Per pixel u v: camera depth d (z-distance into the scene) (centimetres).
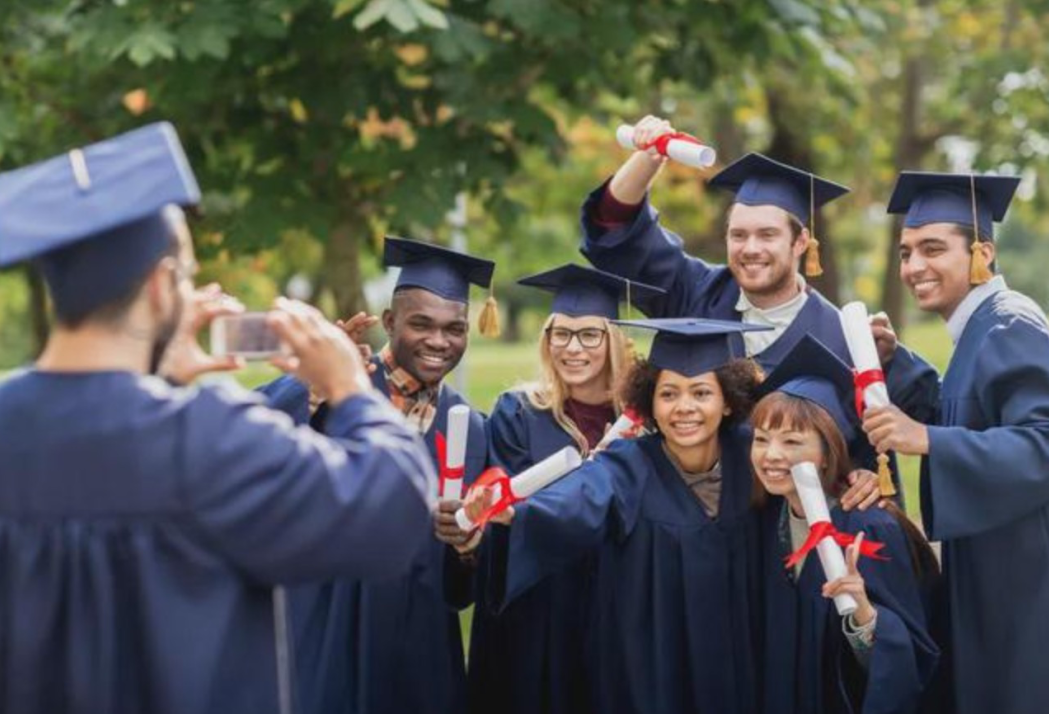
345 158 777
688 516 459
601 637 466
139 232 275
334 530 273
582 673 495
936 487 426
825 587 414
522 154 957
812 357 457
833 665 447
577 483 449
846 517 450
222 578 271
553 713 496
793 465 438
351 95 763
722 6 791
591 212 543
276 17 685
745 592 457
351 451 282
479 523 422
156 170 277
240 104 798
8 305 2588
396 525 280
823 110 1280
